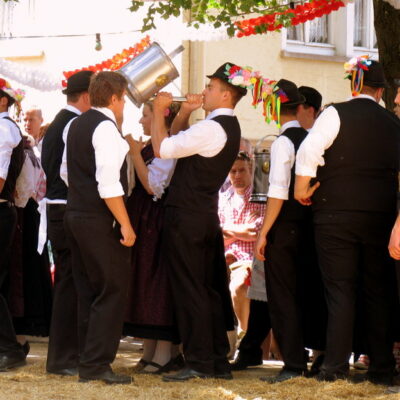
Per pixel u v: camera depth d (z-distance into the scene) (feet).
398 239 23.58
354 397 23.88
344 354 25.07
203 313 26.14
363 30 60.85
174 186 26.32
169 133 28.96
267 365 30.99
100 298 25.18
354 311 25.25
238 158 33.58
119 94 25.66
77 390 24.18
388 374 25.62
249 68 26.55
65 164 26.43
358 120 25.07
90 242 24.94
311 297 27.37
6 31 63.10
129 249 25.53
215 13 46.06
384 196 25.21
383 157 25.25
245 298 32.42
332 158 25.02
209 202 26.27
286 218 26.32
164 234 26.40
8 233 28.48
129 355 33.19
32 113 40.14
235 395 24.07
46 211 27.86
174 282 26.30
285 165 26.05
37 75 41.55
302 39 59.11
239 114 56.59
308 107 28.73
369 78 25.62
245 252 33.42
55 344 27.12
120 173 25.32
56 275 27.48
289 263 26.43
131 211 27.96
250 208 33.55
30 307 31.04
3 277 28.81
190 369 26.25
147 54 27.50
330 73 59.93
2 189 28.07
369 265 25.48
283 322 26.37
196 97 27.43
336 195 24.95
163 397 23.72
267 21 34.47
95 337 25.13
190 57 54.44
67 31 60.39
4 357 28.19
